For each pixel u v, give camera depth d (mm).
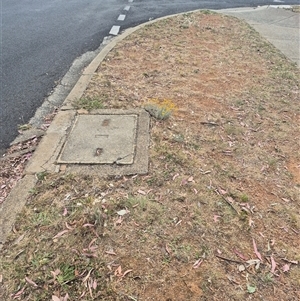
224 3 8781
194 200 2469
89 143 3027
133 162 2801
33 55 5230
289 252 2135
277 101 3863
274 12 7840
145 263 2027
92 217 2283
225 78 4359
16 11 7410
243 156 2949
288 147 3094
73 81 4488
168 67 4613
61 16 7164
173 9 7973
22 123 3582
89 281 1918
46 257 2041
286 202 2500
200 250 2115
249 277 1978
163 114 3393
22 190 2539
